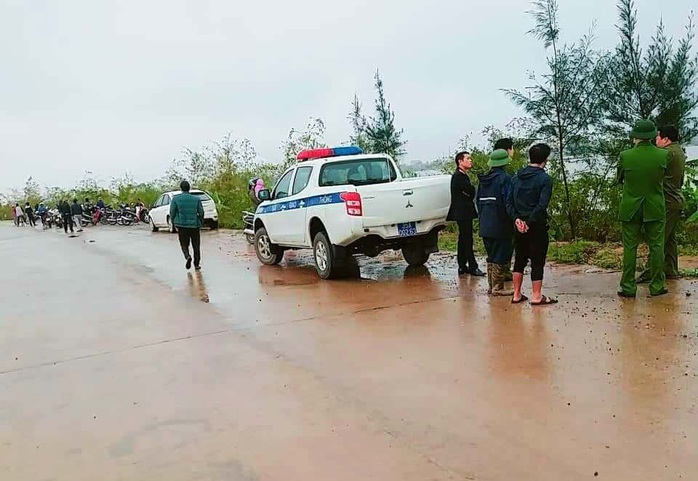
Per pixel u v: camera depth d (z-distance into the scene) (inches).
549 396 169.6
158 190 1392.7
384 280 359.9
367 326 258.7
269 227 441.7
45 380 219.3
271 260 459.2
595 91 416.2
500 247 289.9
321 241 372.2
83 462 153.5
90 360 239.6
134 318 307.7
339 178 386.6
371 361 212.5
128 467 148.9
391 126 597.9
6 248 799.1
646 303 254.8
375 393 182.7
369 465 139.9
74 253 663.1
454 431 153.6
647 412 155.3
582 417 155.3
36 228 1411.2
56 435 170.9
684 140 392.2
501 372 190.9
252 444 155.4
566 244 416.8
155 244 706.2
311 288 352.8
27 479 146.7
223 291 366.3
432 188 351.9
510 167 438.0
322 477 136.3
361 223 339.3
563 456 137.1
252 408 178.5
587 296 276.5
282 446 152.9
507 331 233.1
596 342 210.8
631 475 127.5
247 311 305.6
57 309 346.6
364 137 601.9
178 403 187.2
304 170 401.4
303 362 217.2
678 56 388.5
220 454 151.5
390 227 346.9
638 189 257.3
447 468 135.9
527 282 322.7
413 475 134.0
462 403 170.1
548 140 440.5
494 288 295.6
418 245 390.3
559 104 428.5
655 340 207.6
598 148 427.8
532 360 199.0
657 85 388.2
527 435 148.3
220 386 199.2
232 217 923.4
